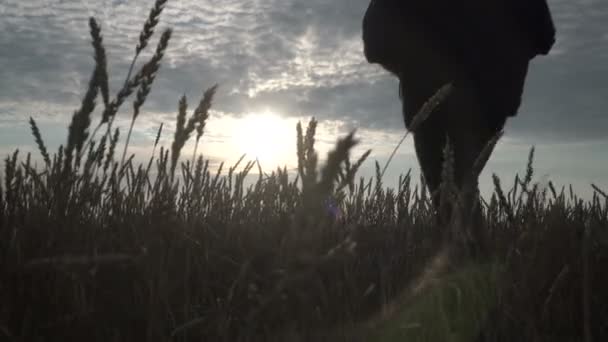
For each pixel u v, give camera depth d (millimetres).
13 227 1793
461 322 1791
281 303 1609
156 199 2076
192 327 1764
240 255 2131
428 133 3791
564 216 2754
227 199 3059
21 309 1638
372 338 1713
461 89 3732
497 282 1882
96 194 1964
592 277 2186
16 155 1897
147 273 1688
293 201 2045
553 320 2027
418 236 2637
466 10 3736
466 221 1844
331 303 1761
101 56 1423
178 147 1473
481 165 1771
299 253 1042
